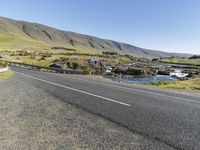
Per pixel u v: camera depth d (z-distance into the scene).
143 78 53.94
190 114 7.76
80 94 11.41
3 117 6.74
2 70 25.33
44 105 8.52
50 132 5.51
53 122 6.33
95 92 12.30
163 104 9.51
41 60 84.25
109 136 5.29
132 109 8.13
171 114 7.62
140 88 16.20
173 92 14.93
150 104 9.30
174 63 175.75
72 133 5.46
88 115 7.12
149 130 5.79
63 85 15.43
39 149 4.52
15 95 10.59
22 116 6.90
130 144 4.83
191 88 20.62
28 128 5.79
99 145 4.74
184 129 5.98
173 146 4.79
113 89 14.20
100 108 8.14
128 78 47.84
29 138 5.11
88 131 5.62
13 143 4.81
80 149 4.54
